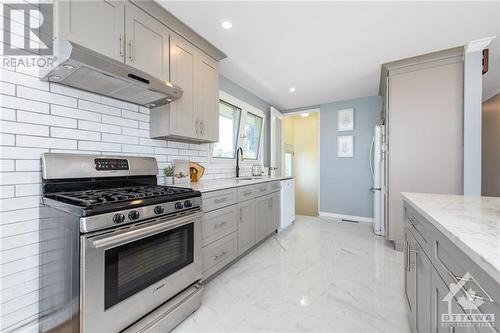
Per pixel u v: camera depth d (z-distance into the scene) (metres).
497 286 0.51
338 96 4.07
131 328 1.20
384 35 2.15
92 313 1.03
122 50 1.51
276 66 2.83
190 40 2.10
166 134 1.93
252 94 3.93
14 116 1.25
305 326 1.47
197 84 2.20
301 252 2.72
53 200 1.19
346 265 2.36
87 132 1.58
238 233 2.38
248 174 3.88
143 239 1.25
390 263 2.40
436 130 2.58
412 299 1.32
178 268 1.49
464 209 1.07
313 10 1.79
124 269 1.17
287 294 1.83
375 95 4.01
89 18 1.34
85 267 1.00
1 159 1.20
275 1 1.69
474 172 2.39
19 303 1.25
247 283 2.00
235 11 1.80
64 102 1.46
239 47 2.36
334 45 2.33
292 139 6.12
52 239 1.20
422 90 2.63
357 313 1.59
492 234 0.70
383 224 3.32
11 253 1.22
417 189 2.68
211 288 1.92
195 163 2.56
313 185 5.92
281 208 3.49
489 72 3.07
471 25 2.00
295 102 4.47
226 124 3.42
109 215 1.07
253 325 1.48
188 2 1.69
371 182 4.07
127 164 1.72
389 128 2.81
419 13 1.83
